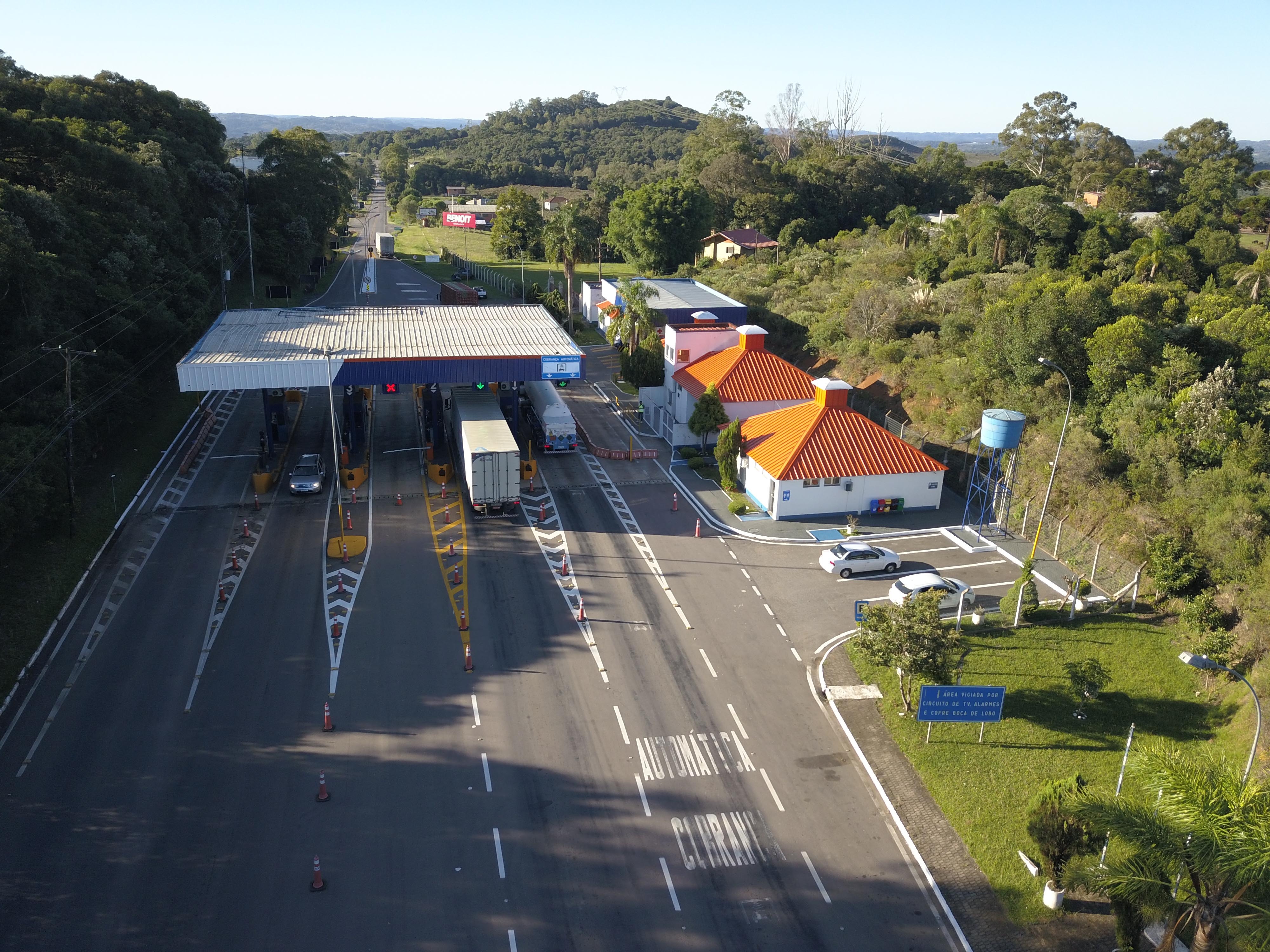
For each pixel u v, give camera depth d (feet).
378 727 99.71
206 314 262.26
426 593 130.41
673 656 115.75
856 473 160.35
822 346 253.85
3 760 92.38
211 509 159.22
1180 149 555.28
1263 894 58.18
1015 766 95.35
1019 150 569.64
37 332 158.61
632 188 635.25
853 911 77.00
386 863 80.53
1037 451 160.04
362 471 173.78
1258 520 120.57
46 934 71.67
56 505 138.82
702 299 284.00
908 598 104.63
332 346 180.45
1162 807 61.87
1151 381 161.68
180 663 111.04
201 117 372.17
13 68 309.01
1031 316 178.81
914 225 335.26
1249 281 247.50
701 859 82.23
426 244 574.15
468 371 172.04
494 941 72.69
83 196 232.94
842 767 95.45
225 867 79.46
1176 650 117.08
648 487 175.73
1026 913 77.15
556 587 133.28
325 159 440.04
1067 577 139.23
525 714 102.73
